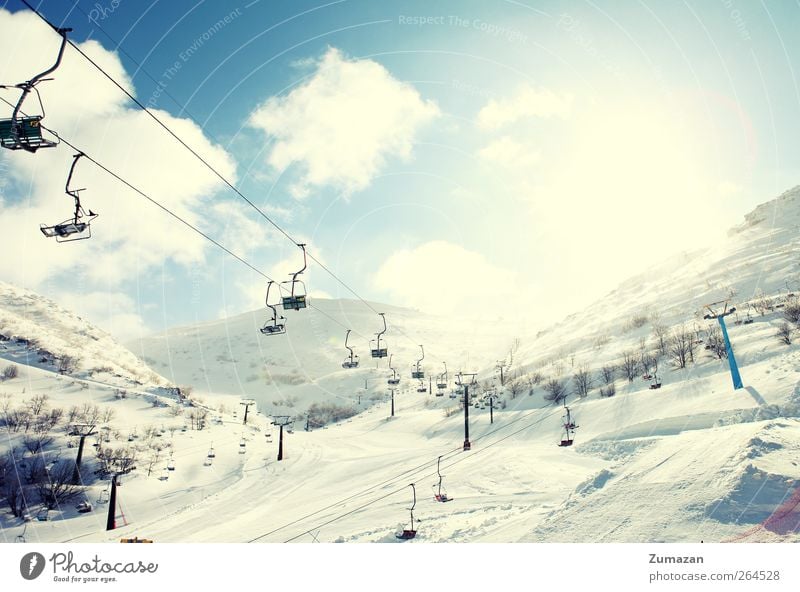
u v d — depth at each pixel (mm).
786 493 12727
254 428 96375
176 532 37969
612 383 64562
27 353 101188
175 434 78375
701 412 38219
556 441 51594
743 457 14586
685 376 53031
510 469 38438
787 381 36188
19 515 49469
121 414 82750
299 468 62656
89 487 55500
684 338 62938
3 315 119812
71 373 98500
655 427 40281
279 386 178125
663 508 14164
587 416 55156
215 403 148750
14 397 77812
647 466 17688
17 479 55406
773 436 15516
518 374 95062
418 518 27703
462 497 32344
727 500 13219
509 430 63938
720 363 50531
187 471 63781
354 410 147750
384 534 24453
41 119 11062
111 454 63594
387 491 39781
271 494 49594
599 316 115500
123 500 53719
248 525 36500
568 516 16156
